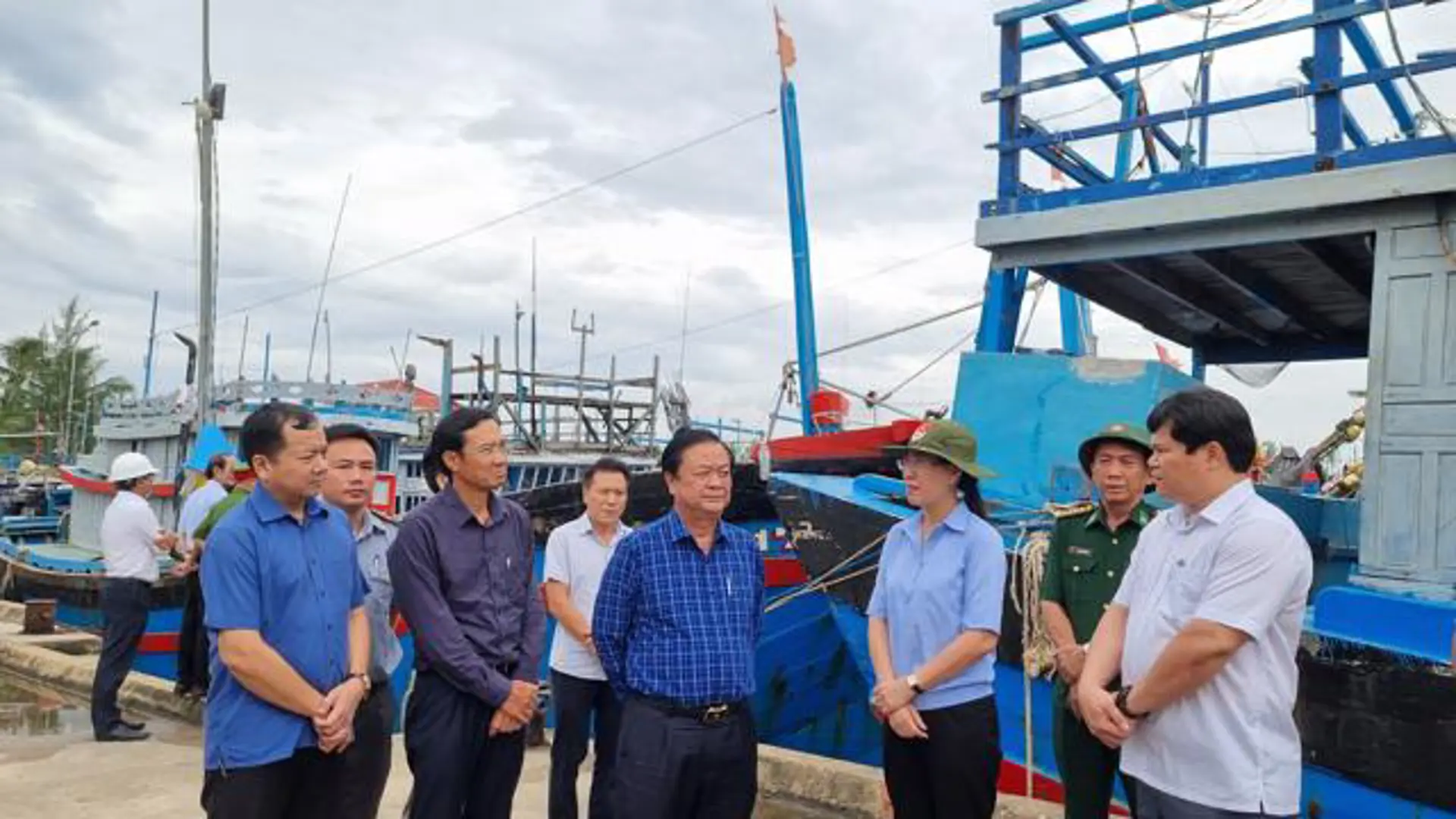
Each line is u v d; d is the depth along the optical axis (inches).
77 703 346.6
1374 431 192.9
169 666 451.8
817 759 256.7
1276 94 214.2
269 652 135.0
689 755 140.4
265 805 136.6
